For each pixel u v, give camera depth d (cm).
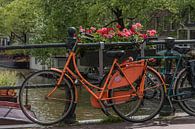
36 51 2528
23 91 563
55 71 565
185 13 3206
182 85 607
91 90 577
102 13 2505
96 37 657
